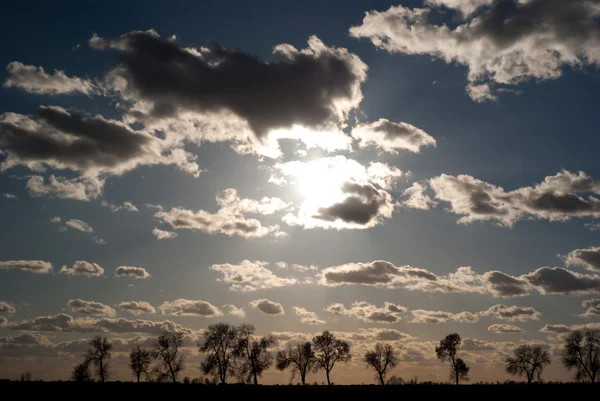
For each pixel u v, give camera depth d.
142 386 117.31
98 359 133.38
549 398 107.50
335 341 142.25
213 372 128.62
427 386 144.25
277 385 143.38
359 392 119.62
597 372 134.00
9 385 110.06
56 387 110.44
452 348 146.62
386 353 148.12
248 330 132.00
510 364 144.50
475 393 117.69
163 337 135.00
